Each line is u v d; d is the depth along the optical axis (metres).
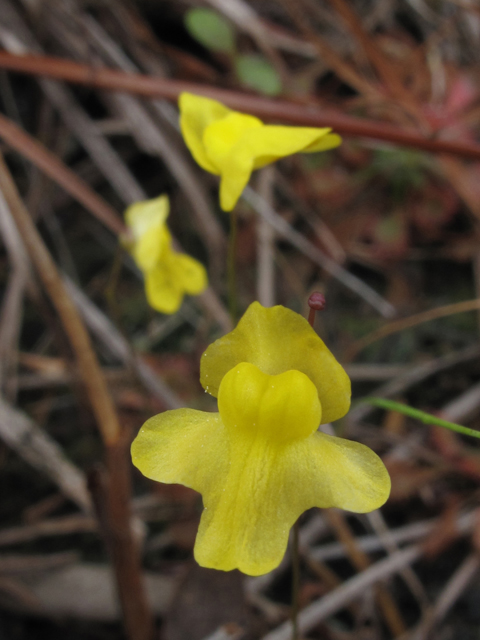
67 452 0.06
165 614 0.05
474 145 0.06
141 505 0.06
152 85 0.06
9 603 0.05
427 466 0.06
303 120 0.06
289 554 0.05
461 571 0.05
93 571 0.05
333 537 0.06
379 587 0.05
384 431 0.06
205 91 0.06
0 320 0.06
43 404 0.06
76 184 0.06
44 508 0.06
